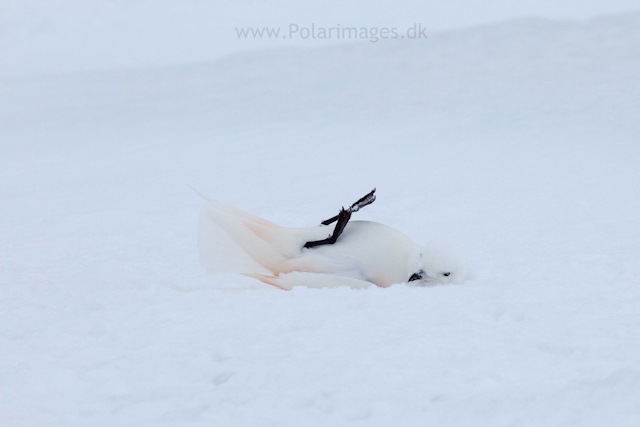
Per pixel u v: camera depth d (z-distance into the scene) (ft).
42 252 57.82
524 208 72.08
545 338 32.35
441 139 128.36
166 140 150.30
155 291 41.65
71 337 33.81
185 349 31.94
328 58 229.66
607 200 74.13
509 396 26.68
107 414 26.04
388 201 79.10
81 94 222.89
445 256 40.63
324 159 116.06
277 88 200.13
